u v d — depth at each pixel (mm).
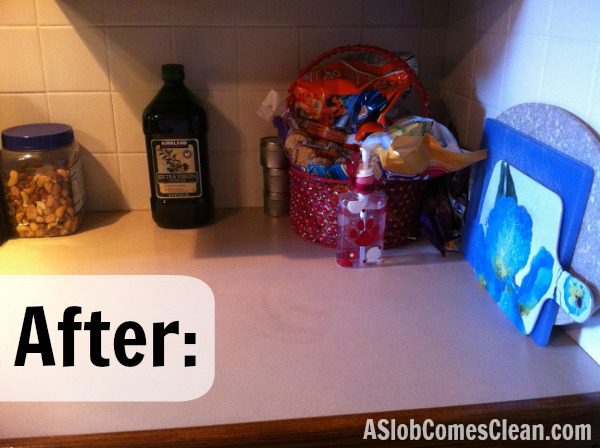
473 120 1026
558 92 761
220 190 1202
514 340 771
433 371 706
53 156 1035
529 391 671
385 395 663
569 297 694
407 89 998
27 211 1049
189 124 1036
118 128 1129
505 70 903
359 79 1023
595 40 682
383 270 959
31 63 1068
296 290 892
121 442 599
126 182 1173
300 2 1081
